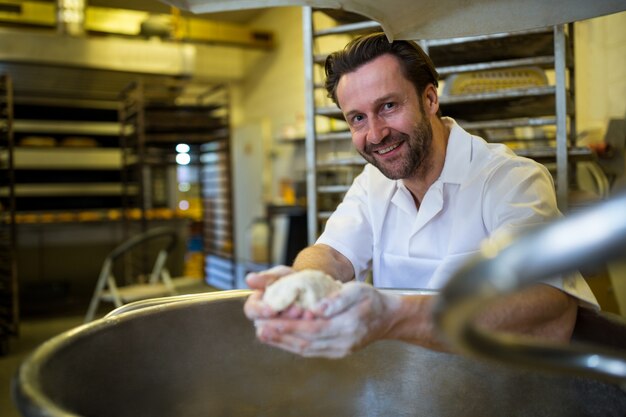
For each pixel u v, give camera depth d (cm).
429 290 107
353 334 70
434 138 126
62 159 673
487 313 84
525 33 178
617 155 242
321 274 79
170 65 604
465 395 104
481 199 118
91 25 595
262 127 718
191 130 560
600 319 96
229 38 687
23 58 546
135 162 613
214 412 105
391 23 104
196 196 909
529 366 44
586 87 293
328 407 112
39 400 58
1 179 514
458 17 106
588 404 87
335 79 121
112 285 385
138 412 94
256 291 85
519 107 208
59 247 527
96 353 85
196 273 698
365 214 144
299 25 665
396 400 111
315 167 222
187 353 102
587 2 101
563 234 33
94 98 654
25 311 498
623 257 33
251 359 108
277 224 668
